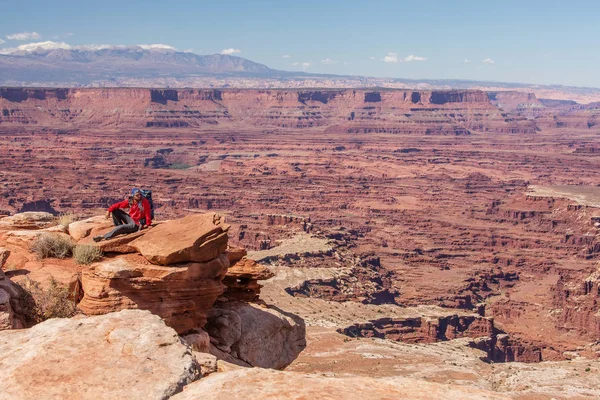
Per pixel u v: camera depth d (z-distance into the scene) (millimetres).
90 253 24531
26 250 26141
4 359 14547
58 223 29328
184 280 23969
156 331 15508
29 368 14047
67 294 22688
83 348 14867
